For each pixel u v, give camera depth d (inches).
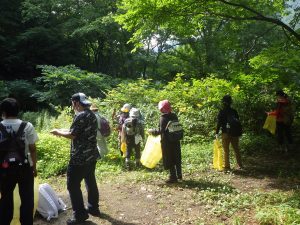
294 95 548.7
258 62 476.4
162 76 935.0
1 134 183.5
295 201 241.6
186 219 234.1
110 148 417.7
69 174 219.6
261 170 357.7
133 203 266.1
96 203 240.4
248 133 498.6
